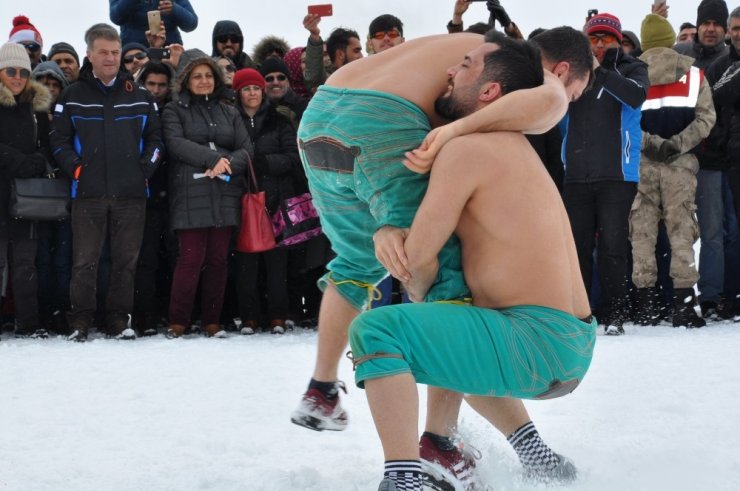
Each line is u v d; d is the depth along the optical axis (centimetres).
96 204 731
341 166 322
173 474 337
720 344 635
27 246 745
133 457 360
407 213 310
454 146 286
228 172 738
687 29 980
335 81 331
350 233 345
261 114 793
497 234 286
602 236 735
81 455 363
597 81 730
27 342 709
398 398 268
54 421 421
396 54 333
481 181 284
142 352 629
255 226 763
